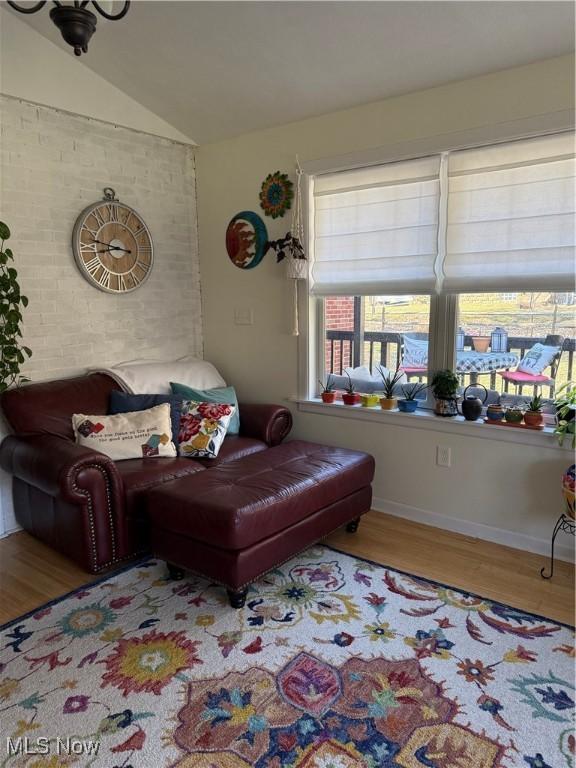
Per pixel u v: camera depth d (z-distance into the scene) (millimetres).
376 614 2242
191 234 3986
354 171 3162
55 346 3254
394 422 3168
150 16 2652
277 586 2467
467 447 2910
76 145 3242
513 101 2533
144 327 3738
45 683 1864
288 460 2814
